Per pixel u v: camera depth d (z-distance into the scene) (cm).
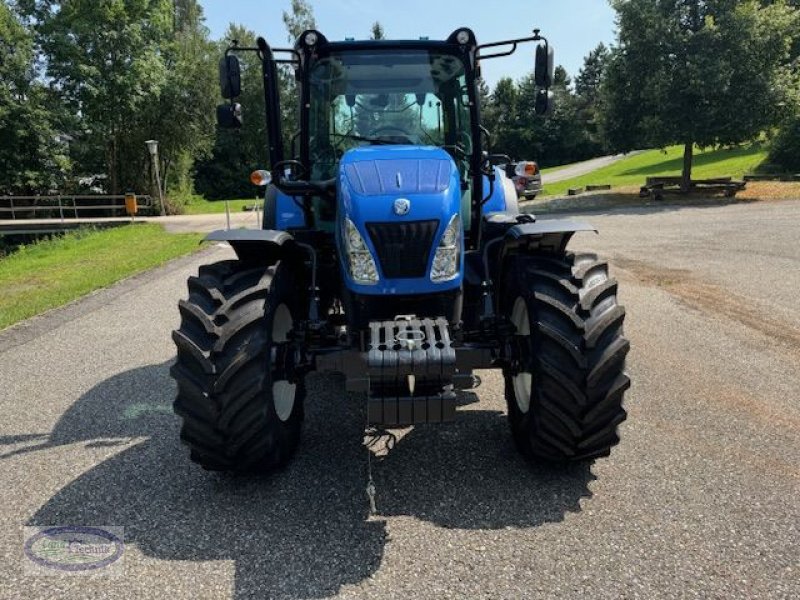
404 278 327
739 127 1900
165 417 446
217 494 336
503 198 493
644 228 1364
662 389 467
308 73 425
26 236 2312
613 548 280
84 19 2884
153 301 841
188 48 3506
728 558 272
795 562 269
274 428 335
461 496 327
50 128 2917
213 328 316
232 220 2309
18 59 2803
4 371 562
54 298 877
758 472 344
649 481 337
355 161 358
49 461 380
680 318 656
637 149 2162
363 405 455
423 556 278
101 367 565
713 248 1064
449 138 439
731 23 1844
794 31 1894
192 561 279
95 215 3023
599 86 2184
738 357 532
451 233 332
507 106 7156
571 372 315
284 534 297
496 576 264
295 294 387
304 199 437
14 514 322
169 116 3278
